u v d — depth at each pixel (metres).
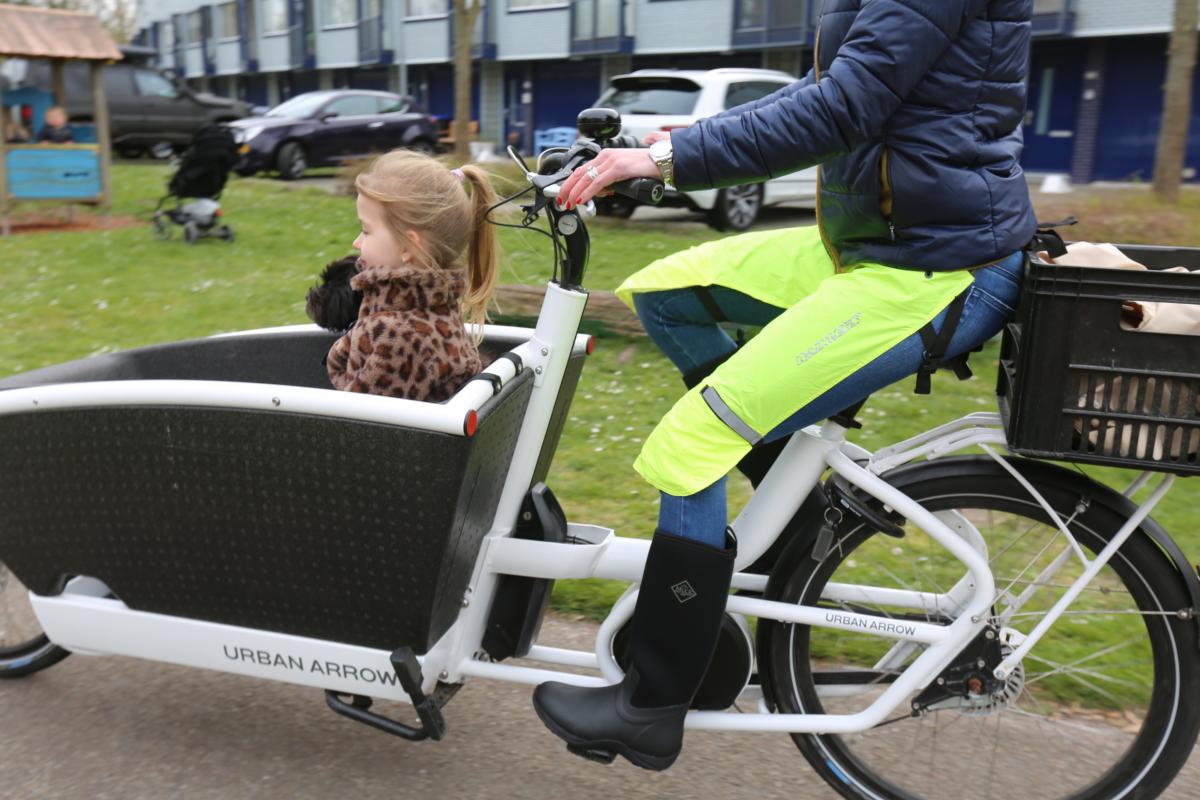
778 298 2.40
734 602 2.35
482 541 2.35
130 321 7.25
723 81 11.59
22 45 11.84
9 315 7.37
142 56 21.53
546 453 2.54
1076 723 2.56
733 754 2.66
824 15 2.10
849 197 2.11
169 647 2.43
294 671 2.35
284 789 2.50
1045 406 1.98
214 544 2.26
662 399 5.52
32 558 2.47
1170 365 1.91
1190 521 4.05
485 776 2.56
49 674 2.98
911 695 2.36
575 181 2.04
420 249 2.30
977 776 2.45
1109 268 1.90
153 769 2.57
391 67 34.62
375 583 2.19
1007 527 2.35
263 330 2.92
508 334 2.69
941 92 1.97
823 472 2.34
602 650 2.40
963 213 2.03
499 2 29.03
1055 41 21.11
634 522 3.97
